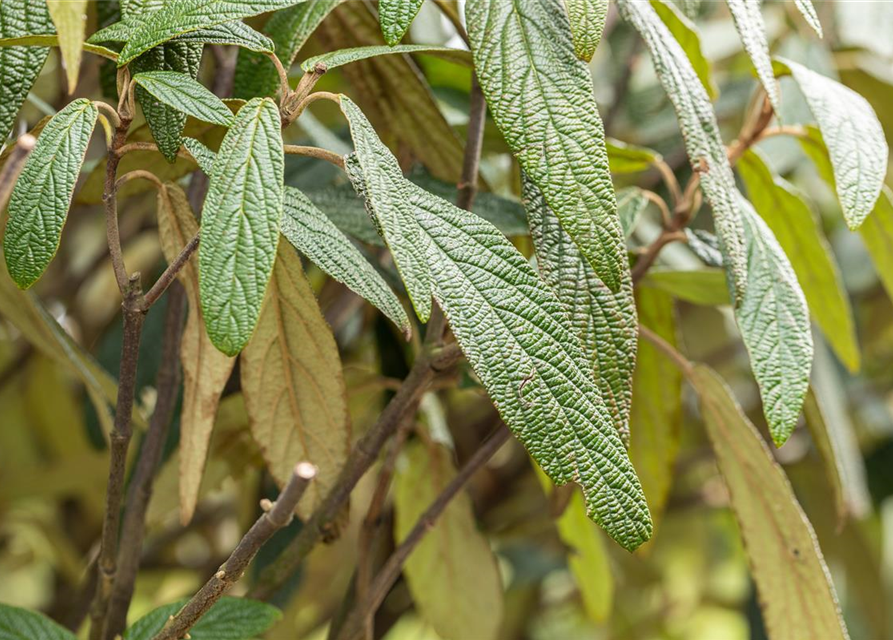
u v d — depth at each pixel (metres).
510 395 0.70
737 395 1.73
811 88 0.83
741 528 0.90
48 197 0.69
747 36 0.77
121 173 0.84
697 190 0.89
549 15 0.75
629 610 1.92
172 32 0.70
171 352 0.89
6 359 1.46
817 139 0.91
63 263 1.51
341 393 0.86
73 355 0.90
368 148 0.69
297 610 1.22
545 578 1.79
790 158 1.11
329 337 0.83
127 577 0.87
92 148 1.31
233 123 0.67
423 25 1.10
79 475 1.34
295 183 1.04
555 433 0.70
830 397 1.14
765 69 0.78
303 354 0.84
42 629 0.79
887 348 1.80
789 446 1.60
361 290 0.72
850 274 1.57
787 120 1.11
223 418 0.96
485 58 0.74
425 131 0.91
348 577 1.51
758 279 0.81
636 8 0.80
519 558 1.72
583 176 0.72
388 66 0.88
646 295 0.97
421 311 0.67
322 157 0.72
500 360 0.70
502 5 0.75
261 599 0.86
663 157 1.37
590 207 0.72
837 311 0.97
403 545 0.92
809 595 0.88
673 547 1.93
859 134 0.81
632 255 0.95
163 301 1.07
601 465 0.71
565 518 1.06
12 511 1.43
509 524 1.53
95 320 1.67
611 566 1.68
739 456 0.90
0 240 0.87
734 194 0.81
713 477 1.80
